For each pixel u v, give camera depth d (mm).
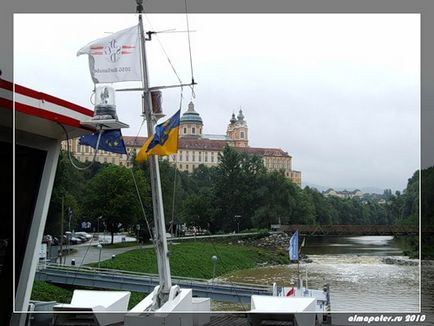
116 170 26719
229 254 21172
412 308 8211
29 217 8188
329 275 15477
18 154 8148
